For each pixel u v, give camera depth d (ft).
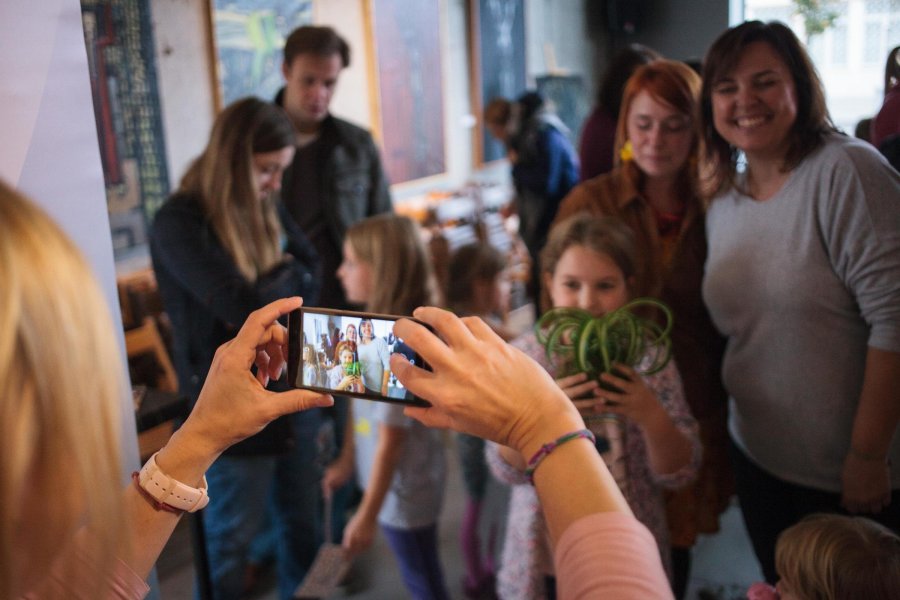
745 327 5.07
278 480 7.04
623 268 4.97
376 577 8.25
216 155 6.26
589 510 2.03
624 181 6.09
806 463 4.96
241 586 6.75
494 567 7.88
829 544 3.88
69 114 3.66
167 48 11.12
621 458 4.20
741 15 6.99
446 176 17.11
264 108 6.41
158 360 9.82
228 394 2.46
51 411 1.41
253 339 2.51
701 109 5.07
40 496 1.49
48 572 1.60
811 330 4.70
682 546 5.98
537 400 2.17
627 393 4.03
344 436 7.80
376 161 9.70
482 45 17.26
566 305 5.00
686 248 5.89
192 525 5.79
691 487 5.90
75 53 3.66
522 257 16.62
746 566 7.56
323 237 9.12
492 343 2.26
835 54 5.63
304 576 7.25
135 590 2.36
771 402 5.01
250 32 12.30
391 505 6.62
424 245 6.99
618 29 10.96
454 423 2.28
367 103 14.79
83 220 3.76
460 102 17.28
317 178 9.11
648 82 5.69
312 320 2.78
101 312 1.53
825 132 4.65
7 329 1.34
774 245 4.75
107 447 1.54
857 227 4.35
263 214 6.61
